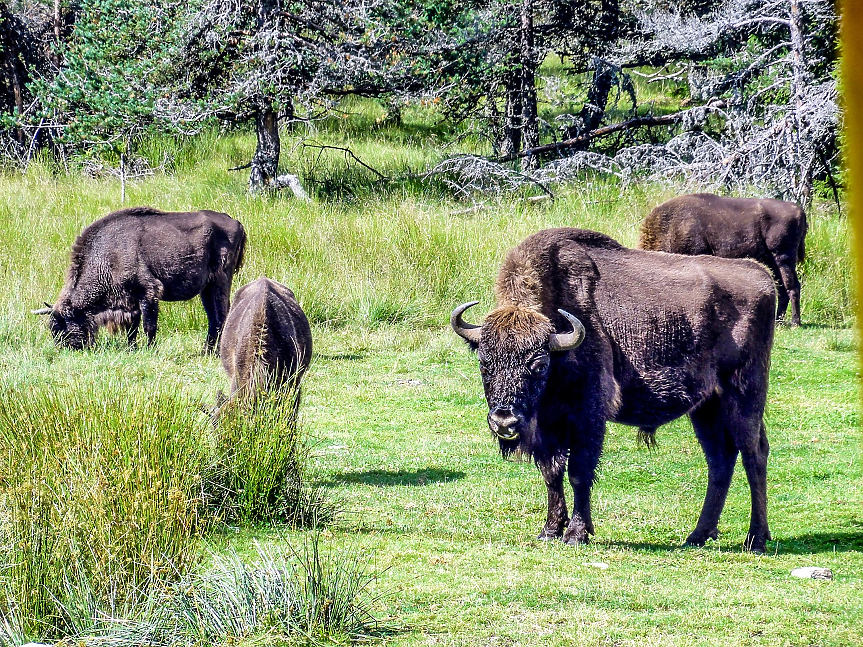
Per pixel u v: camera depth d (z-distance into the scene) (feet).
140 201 241.96
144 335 159.43
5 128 278.05
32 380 116.98
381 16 253.44
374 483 96.27
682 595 62.95
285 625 54.08
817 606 61.16
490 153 318.24
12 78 292.20
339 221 211.20
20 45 289.53
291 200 248.11
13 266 179.63
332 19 253.24
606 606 60.13
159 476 65.82
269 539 72.84
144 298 152.35
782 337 170.30
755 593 64.18
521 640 53.52
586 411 79.61
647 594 62.85
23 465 66.74
